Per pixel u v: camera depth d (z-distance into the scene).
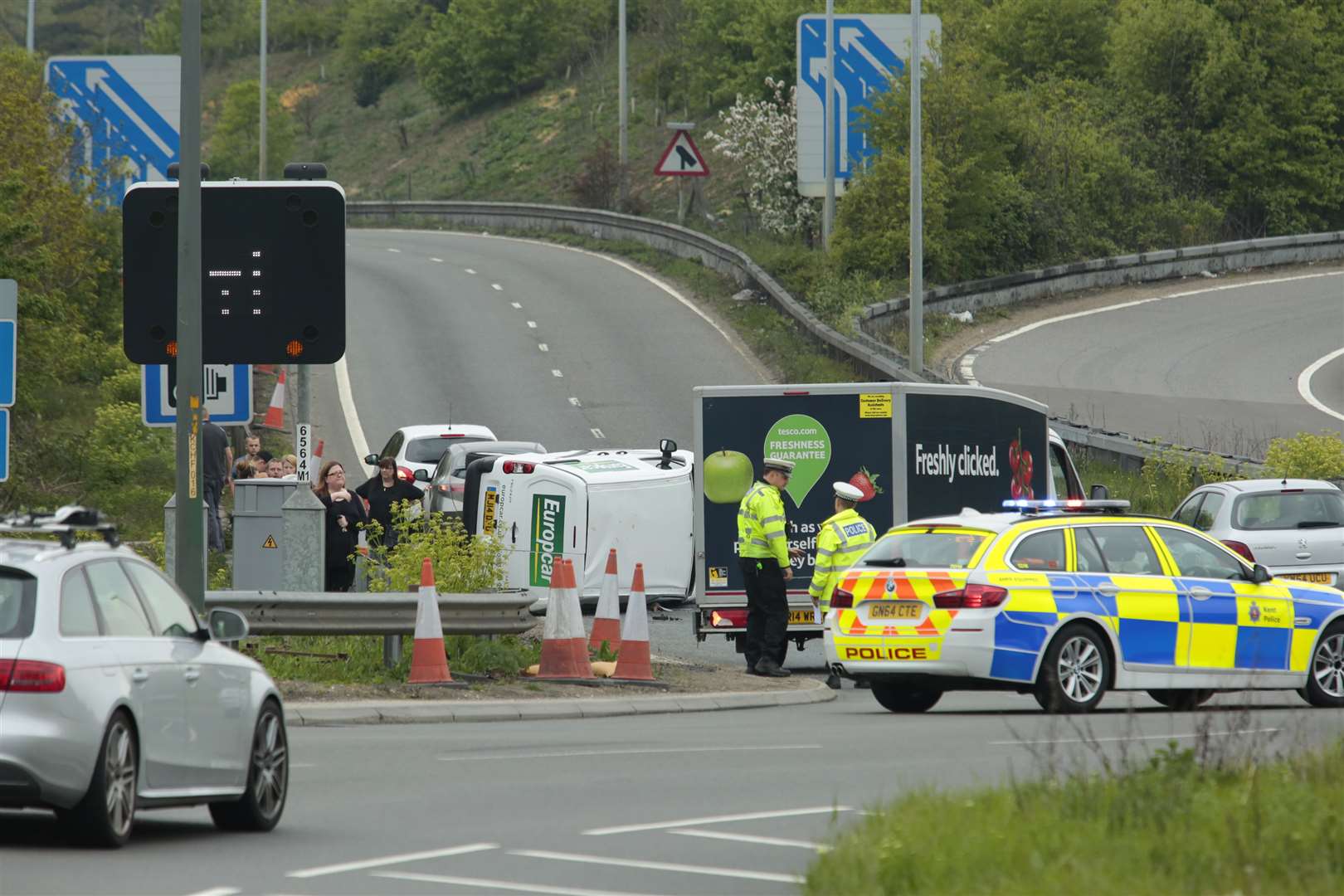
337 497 77.44
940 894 27.38
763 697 68.69
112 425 125.38
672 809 40.94
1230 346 177.88
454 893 31.25
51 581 35.41
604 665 71.75
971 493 83.31
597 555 92.50
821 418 81.75
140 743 35.81
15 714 34.03
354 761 49.53
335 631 65.69
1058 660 62.47
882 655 63.50
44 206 133.62
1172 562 65.06
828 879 29.47
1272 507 90.56
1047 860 28.53
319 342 68.50
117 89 143.12
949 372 164.38
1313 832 29.59
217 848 36.28
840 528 72.69
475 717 61.53
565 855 35.03
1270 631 65.88
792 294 193.88
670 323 191.25
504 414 154.25
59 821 35.19
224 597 63.69
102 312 152.12
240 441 137.25
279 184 68.25
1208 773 35.00
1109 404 151.00
